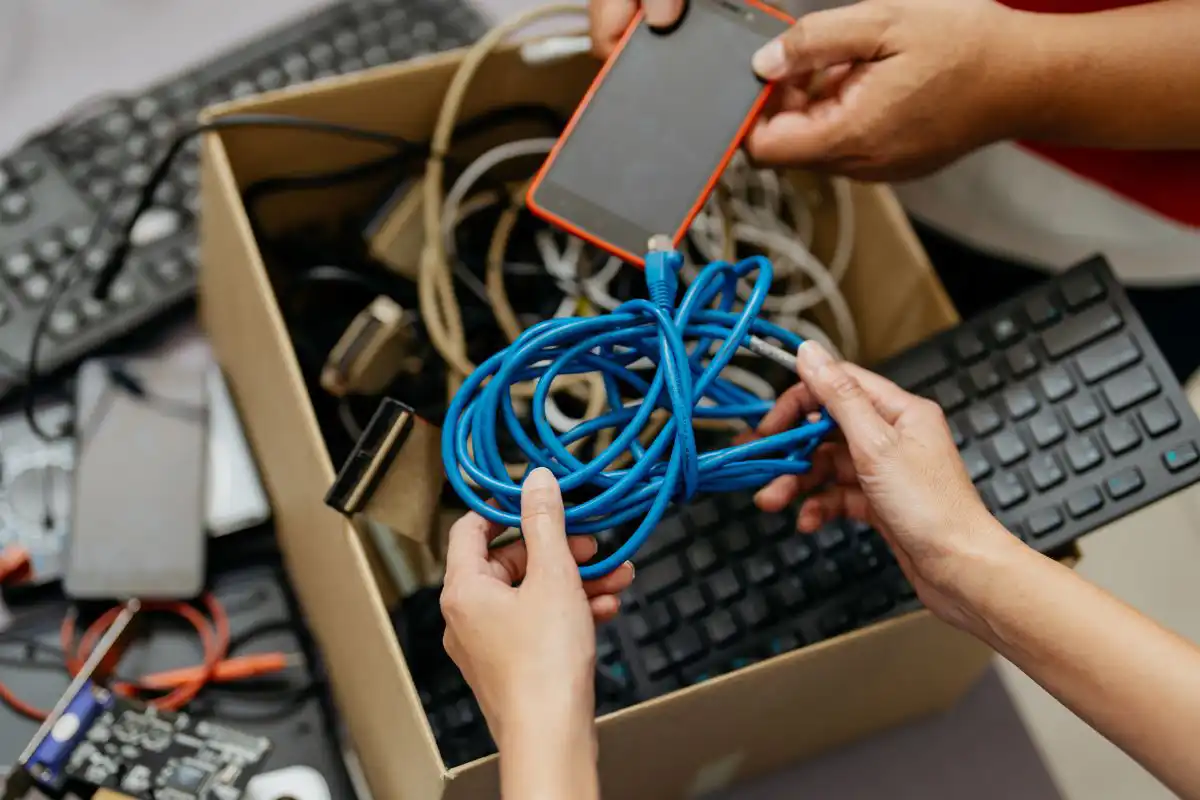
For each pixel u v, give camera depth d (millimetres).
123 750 628
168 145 779
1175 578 839
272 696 668
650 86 596
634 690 595
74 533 678
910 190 790
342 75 799
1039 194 752
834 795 703
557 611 449
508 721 438
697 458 484
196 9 858
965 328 622
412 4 829
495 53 651
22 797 605
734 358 694
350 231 713
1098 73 592
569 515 474
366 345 646
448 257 678
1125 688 467
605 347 530
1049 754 731
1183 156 707
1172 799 729
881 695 644
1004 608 494
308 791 641
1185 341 841
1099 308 617
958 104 592
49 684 663
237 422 732
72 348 727
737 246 715
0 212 753
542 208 577
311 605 659
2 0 824
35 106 815
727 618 608
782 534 626
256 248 573
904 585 615
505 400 503
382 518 531
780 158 604
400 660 497
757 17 606
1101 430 595
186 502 694
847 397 516
